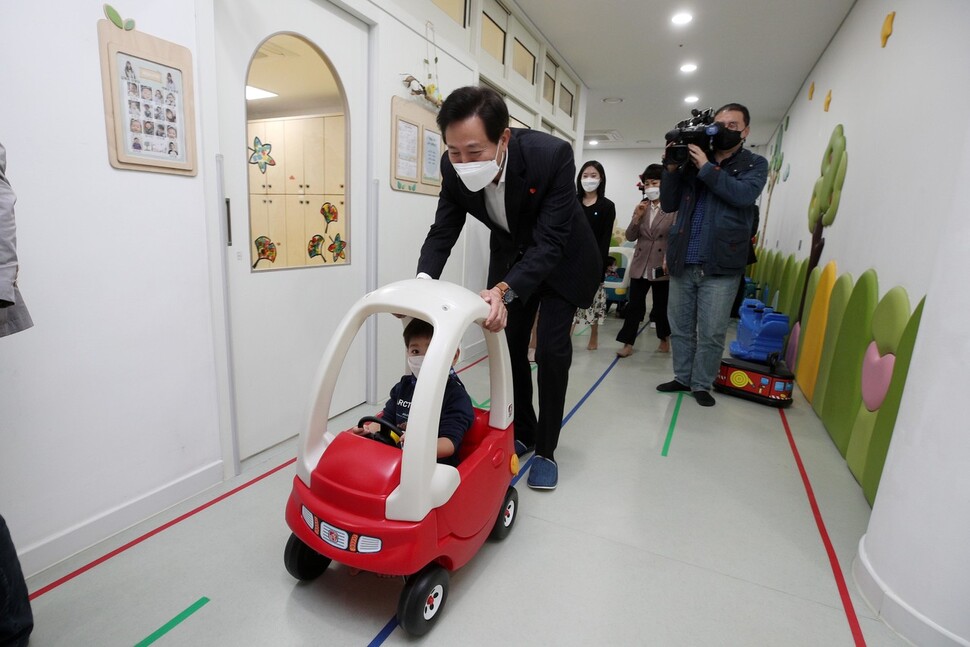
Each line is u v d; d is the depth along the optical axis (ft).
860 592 3.99
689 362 8.96
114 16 3.79
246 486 5.23
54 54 3.47
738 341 10.94
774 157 20.10
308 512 3.39
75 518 4.04
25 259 3.48
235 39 5.03
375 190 7.03
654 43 12.70
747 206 7.61
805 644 3.49
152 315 4.37
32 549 3.79
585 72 15.24
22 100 3.34
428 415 3.15
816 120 12.05
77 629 3.37
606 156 30.78
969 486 3.14
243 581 3.89
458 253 9.49
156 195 4.26
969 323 3.07
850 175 8.14
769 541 4.69
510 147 4.40
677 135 7.66
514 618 3.64
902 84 6.24
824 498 5.48
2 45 3.21
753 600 3.91
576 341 13.30
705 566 4.30
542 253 4.36
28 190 3.44
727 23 11.34
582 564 4.26
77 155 3.68
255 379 5.76
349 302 7.04
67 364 3.82
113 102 3.85
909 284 5.29
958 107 4.73
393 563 3.10
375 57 6.70
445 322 3.35
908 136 5.86
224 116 5.03
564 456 6.34
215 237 4.84
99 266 3.92
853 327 6.80
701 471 6.05
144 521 4.55
